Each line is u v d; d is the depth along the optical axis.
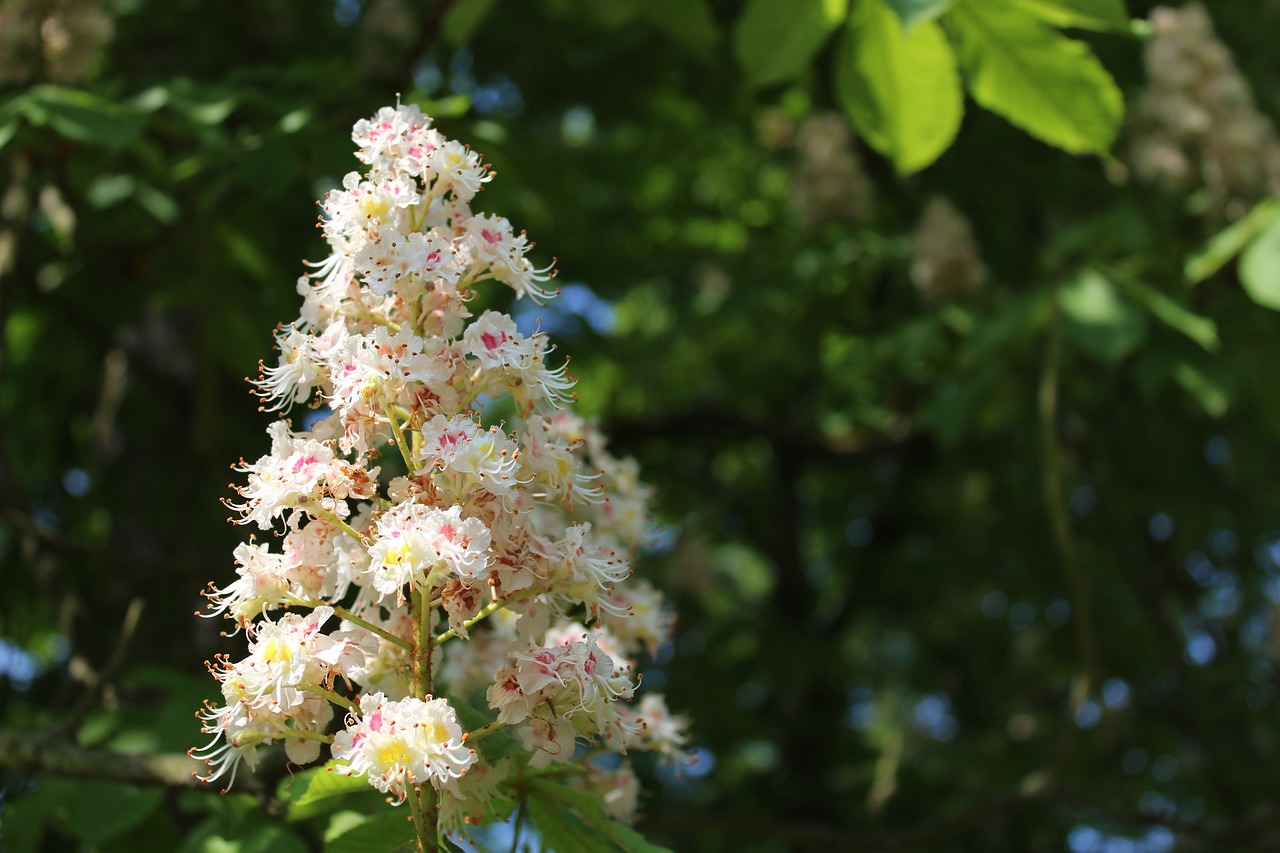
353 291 1.83
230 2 6.05
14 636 5.91
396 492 1.75
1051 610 7.76
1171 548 7.32
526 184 4.13
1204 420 6.70
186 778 2.44
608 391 9.27
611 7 4.36
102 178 4.55
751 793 8.19
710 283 7.49
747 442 10.11
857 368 6.21
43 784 2.87
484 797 1.88
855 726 10.27
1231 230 4.30
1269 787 6.83
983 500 8.35
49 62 3.62
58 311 5.50
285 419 1.80
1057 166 6.42
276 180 3.33
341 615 1.73
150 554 5.56
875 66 2.88
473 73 6.93
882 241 6.24
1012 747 7.61
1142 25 2.39
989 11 2.65
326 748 1.99
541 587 1.80
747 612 9.62
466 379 1.82
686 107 8.44
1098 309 4.19
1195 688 7.38
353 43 6.08
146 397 6.01
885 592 9.38
